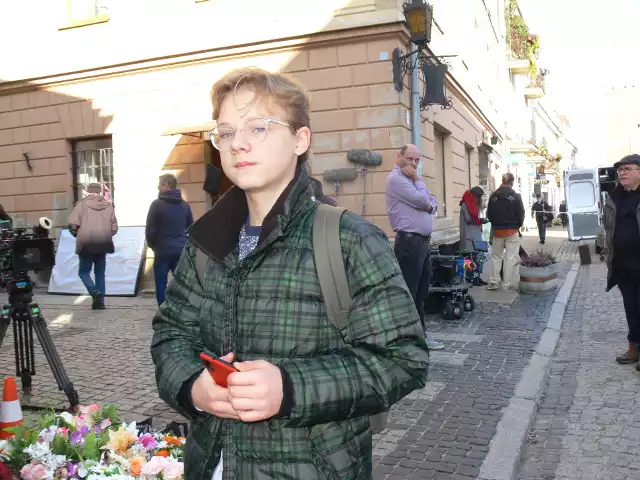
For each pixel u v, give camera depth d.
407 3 8.82
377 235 1.47
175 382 1.49
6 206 12.28
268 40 9.73
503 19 24.12
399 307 1.42
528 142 26.98
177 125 10.35
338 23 9.20
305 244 1.43
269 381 1.27
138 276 10.68
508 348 6.39
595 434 4.18
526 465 3.79
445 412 4.50
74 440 2.45
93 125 11.34
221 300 1.51
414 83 9.23
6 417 3.12
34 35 11.64
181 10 10.41
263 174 1.48
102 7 11.12
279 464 1.38
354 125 9.32
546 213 20.70
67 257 11.19
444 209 13.44
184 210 8.11
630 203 5.40
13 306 4.61
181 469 2.34
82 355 6.20
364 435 1.48
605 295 9.86
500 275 10.28
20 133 12.05
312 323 1.40
